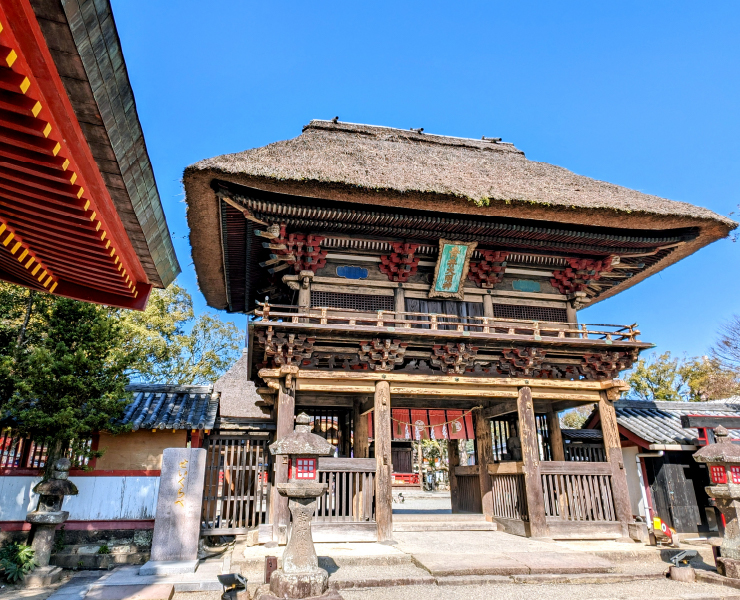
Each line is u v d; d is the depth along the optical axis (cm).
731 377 2959
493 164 1524
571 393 1295
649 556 1026
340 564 909
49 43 312
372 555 933
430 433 1448
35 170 409
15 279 671
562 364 1334
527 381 1266
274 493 1091
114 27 340
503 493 1307
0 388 1105
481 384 1245
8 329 1270
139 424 1227
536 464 1201
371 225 1233
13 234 543
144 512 1194
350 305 1291
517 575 849
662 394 3111
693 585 862
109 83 360
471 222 1238
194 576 916
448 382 1221
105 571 1038
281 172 1070
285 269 1351
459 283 1350
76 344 1151
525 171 1491
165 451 1066
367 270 1334
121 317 2269
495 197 1152
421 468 4231
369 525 1091
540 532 1145
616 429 1274
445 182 1197
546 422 1507
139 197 489
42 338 1315
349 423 1512
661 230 1334
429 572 849
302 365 1196
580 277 1443
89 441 1232
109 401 1116
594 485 1221
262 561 905
